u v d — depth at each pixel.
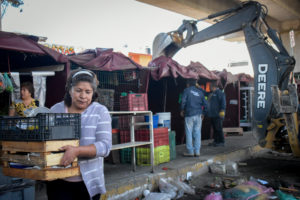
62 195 2.11
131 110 5.89
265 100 7.53
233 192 4.64
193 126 7.57
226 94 13.57
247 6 8.35
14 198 2.97
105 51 6.91
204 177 6.45
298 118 6.23
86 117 2.18
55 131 1.94
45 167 1.89
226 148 8.85
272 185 5.68
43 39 13.45
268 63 7.63
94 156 2.05
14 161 2.12
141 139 6.30
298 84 11.92
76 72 2.21
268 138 7.24
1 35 5.18
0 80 4.85
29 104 4.67
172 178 5.77
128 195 4.79
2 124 2.22
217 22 9.24
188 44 10.12
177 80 10.29
